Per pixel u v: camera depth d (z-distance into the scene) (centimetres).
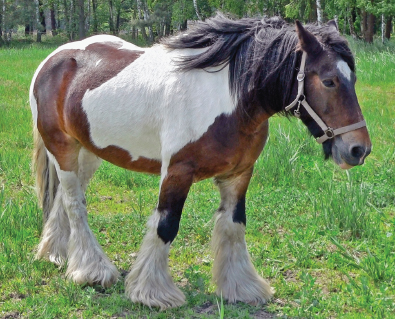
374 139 791
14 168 680
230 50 329
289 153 678
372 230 480
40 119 419
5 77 1366
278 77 320
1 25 3145
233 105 327
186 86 336
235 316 355
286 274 421
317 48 301
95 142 386
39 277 407
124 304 370
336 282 404
